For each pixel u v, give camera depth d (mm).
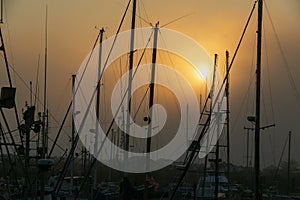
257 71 32188
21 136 25266
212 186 52562
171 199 33656
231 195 52969
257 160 32000
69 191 44531
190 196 47750
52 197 34688
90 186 44375
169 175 51344
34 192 25875
